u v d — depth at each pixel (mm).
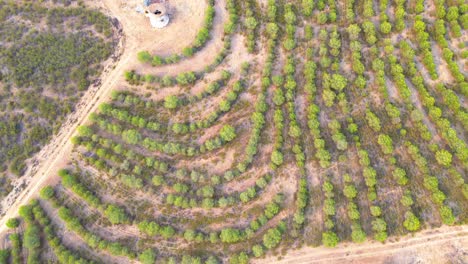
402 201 58219
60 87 67312
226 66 68000
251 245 58125
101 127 64375
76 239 59812
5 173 63688
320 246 57844
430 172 60219
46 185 62594
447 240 57375
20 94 66625
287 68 65375
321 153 60688
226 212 60188
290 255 57656
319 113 64438
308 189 60750
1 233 60969
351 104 64812
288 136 63500
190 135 64312
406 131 62656
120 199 61438
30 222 60438
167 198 60031
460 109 63062
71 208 61188
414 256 56969
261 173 61969
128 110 65625
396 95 65062
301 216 58188
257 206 60188
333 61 67125
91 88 67562
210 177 61906
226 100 65062
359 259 57156
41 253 59156
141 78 66938
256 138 62531
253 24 68438
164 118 65188
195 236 58375
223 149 63438
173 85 67000
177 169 62625
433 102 62312
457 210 58281
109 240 59406
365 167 60125
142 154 63406
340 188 60438
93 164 63000
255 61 68125
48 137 65062
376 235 56906
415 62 66625
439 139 62344
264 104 63750
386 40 67062
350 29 66938
